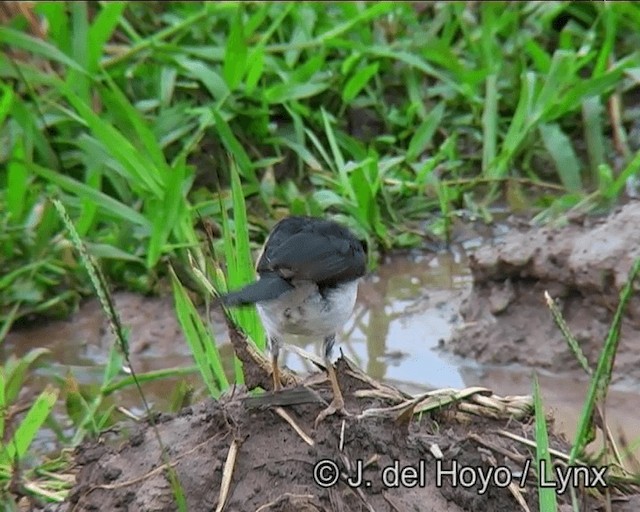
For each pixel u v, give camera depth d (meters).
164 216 11.38
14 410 9.66
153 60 13.52
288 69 13.68
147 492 7.64
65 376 10.84
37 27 13.69
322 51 13.66
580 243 10.95
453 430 8.23
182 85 13.35
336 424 7.73
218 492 7.59
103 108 13.23
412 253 12.52
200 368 9.23
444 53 13.67
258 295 7.50
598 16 14.23
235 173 9.67
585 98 13.46
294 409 7.85
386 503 7.54
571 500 7.92
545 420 7.98
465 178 13.41
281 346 8.12
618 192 12.92
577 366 10.64
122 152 11.89
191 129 13.07
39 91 13.30
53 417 10.21
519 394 10.38
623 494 8.06
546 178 13.52
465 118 13.72
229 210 12.38
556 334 10.83
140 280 11.73
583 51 13.90
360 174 12.23
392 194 12.97
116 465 7.93
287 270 7.71
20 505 8.48
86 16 13.23
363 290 12.01
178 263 11.71
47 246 11.77
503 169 13.05
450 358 11.00
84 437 9.48
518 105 13.33
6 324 11.25
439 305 11.73
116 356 10.60
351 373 8.34
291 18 14.18
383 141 13.48
